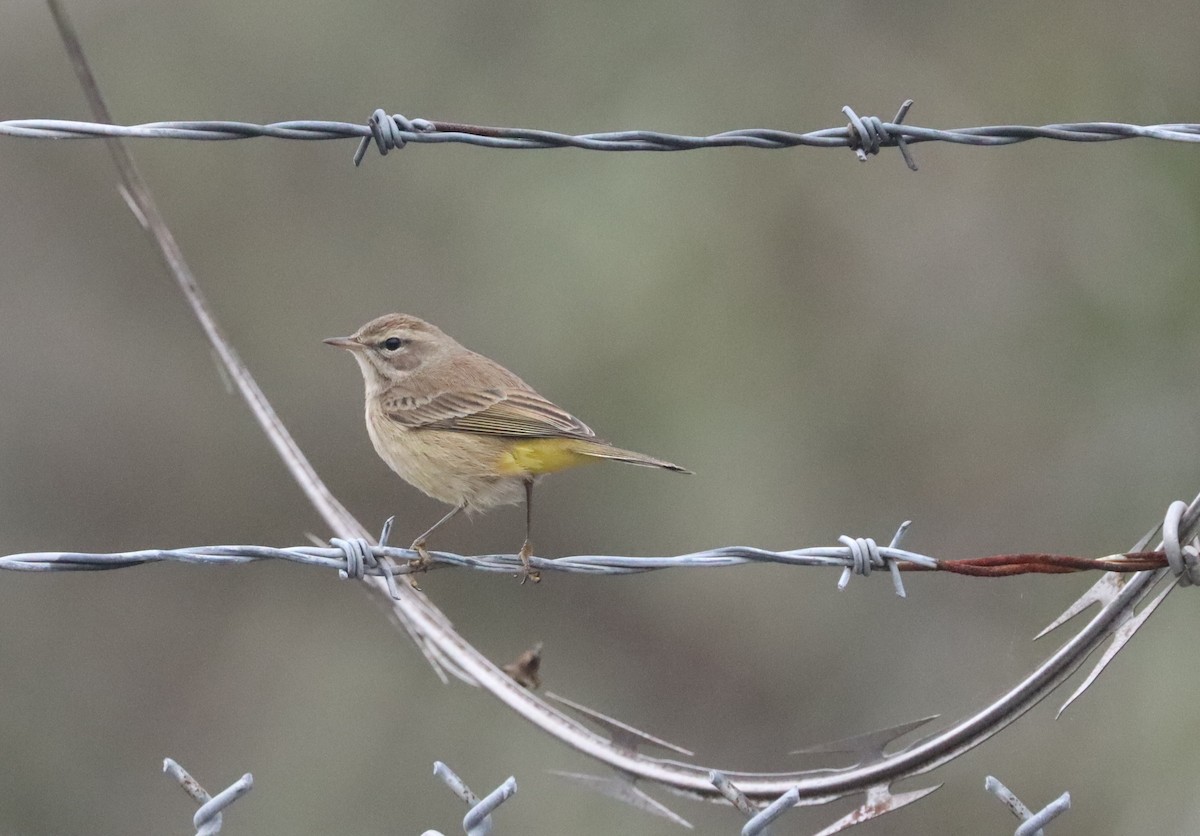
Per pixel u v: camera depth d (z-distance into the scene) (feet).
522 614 53.67
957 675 50.03
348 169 53.31
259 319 53.47
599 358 49.62
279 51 53.57
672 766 20.92
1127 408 47.55
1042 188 49.93
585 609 53.47
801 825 47.55
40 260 54.49
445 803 49.57
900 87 50.96
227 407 54.70
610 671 53.36
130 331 54.75
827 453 50.47
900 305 50.70
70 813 50.75
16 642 53.01
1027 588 50.29
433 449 28.09
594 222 49.93
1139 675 42.14
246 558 20.06
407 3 53.21
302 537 54.70
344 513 23.86
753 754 51.98
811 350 50.52
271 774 50.60
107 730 52.26
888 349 50.52
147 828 50.85
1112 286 48.11
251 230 53.57
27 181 54.49
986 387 50.14
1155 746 41.47
